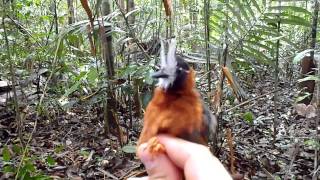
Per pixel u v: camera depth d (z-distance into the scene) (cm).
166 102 17
